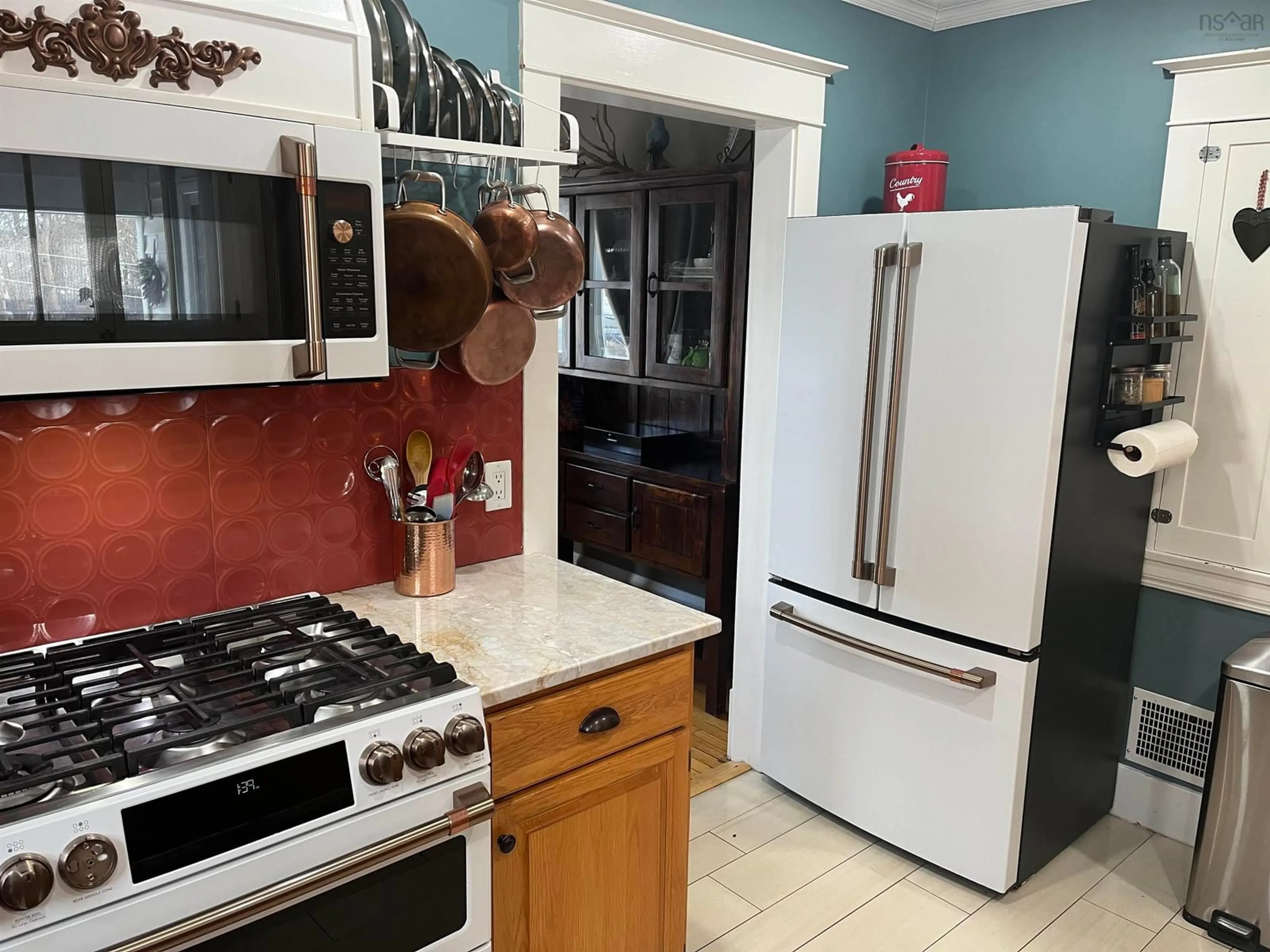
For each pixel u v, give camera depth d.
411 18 1.73
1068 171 2.82
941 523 2.41
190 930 1.21
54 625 1.66
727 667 3.59
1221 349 2.57
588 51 2.18
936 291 2.34
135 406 1.69
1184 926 2.43
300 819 1.32
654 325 3.74
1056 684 2.46
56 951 1.12
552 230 1.94
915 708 2.55
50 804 1.14
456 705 1.48
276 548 1.90
